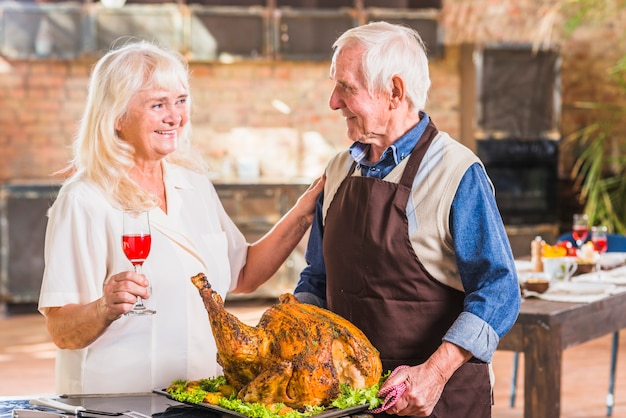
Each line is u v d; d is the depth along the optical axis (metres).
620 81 9.85
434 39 10.16
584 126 10.71
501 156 9.90
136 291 2.56
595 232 5.44
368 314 2.77
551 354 4.16
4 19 9.39
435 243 2.71
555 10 9.95
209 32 9.69
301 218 3.23
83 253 2.92
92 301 2.92
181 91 3.00
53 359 7.39
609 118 10.70
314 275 3.11
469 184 2.68
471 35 10.59
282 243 3.29
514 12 10.62
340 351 2.41
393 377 2.46
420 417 2.54
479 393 2.74
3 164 9.98
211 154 10.35
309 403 2.35
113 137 2.96
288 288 9.57
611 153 10.67
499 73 9.89
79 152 3.02
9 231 9.14
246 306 9.51
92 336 2.74
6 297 9.23
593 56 10.71
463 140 10.51
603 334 4.55
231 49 9.73
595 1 9.73
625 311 4.73
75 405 2.49
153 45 3.04
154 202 3.02
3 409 2.46
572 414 5.95
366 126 2.74
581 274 5.30
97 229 2.95
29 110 9.98
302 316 2.43
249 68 10.36
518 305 2.64
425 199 2.71
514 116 9.91
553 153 9.99
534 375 4.19
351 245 2.81
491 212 2.67
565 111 10.71
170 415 2.39
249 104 10.39
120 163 2.97
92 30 9.45
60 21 9.45
